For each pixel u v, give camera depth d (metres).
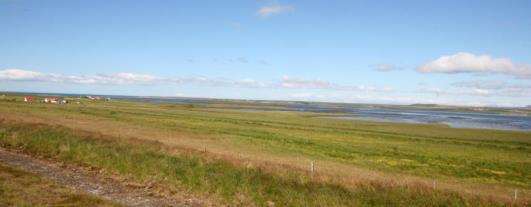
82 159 29.64
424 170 43.00
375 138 71.06
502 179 40.34
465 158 52.06
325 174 28.02
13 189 20.91
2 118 48.59
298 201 21.81
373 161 46.81
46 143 33.84
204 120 92.75
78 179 25.16
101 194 22.33
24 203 18.78
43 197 20.17
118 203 20.77
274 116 128.62
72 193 21.41
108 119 78.38
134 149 32.44
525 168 46.47
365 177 29.98
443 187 28.97
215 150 42.97
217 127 76.12
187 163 28.17
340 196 22.95
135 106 157.88
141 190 23.69
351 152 52.34
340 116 155.12
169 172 25.86
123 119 81.31
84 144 33.44
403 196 23.47
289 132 74.06
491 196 26.41
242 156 37.03
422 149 59.19
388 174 37.38
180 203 21.81
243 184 23.91
